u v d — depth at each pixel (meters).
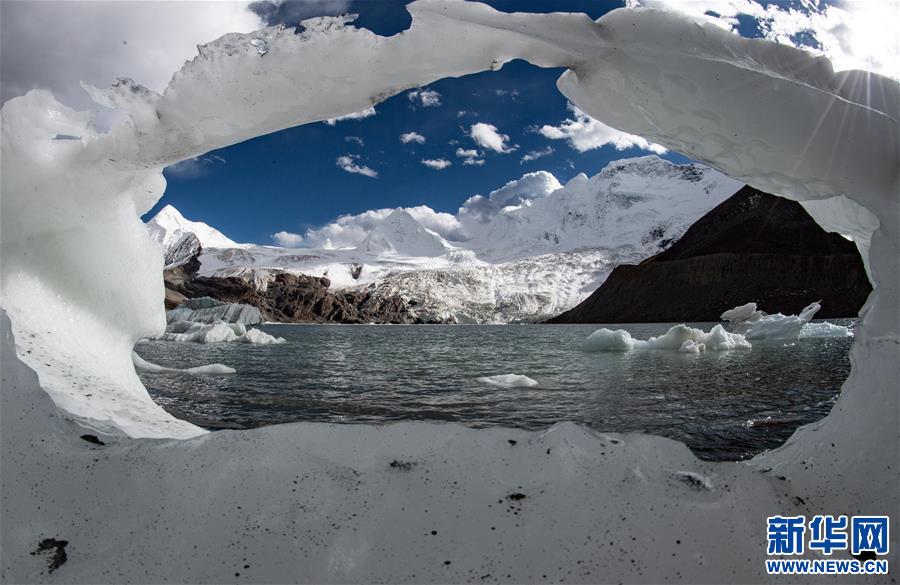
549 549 1.62
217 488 1.80
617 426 6.11
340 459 1.94
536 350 20.05
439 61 2.37
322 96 2.39
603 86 2.57
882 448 2.04
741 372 11.14
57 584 1.56
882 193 2.33
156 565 1.59
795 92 2.32
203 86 2.33
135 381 3.42
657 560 1.60
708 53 2.34
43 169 2.59
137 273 3.20
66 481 1.85
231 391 9.20
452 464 1.92
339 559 1.59
